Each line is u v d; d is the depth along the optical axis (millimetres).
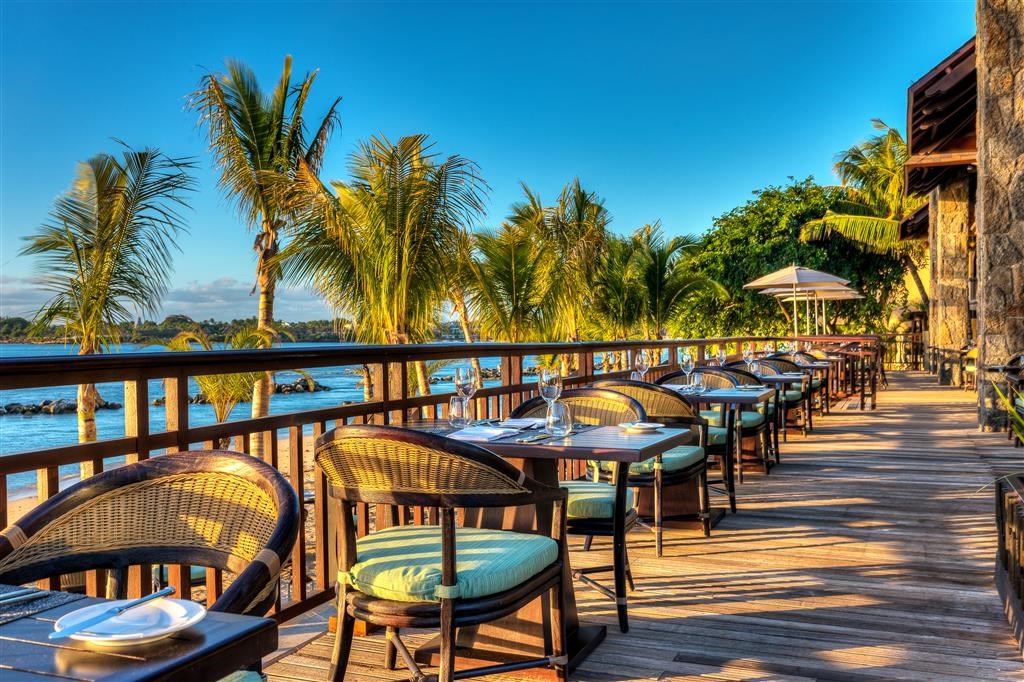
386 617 2250
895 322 23484
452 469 2135
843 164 25234
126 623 1092
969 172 13727
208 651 1032
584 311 20672
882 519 5012
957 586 3703
